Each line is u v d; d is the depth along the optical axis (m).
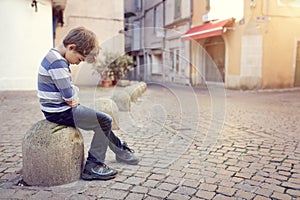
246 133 4.11
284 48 11.22
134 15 10.48
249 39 10.80
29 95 7.84
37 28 9.32
